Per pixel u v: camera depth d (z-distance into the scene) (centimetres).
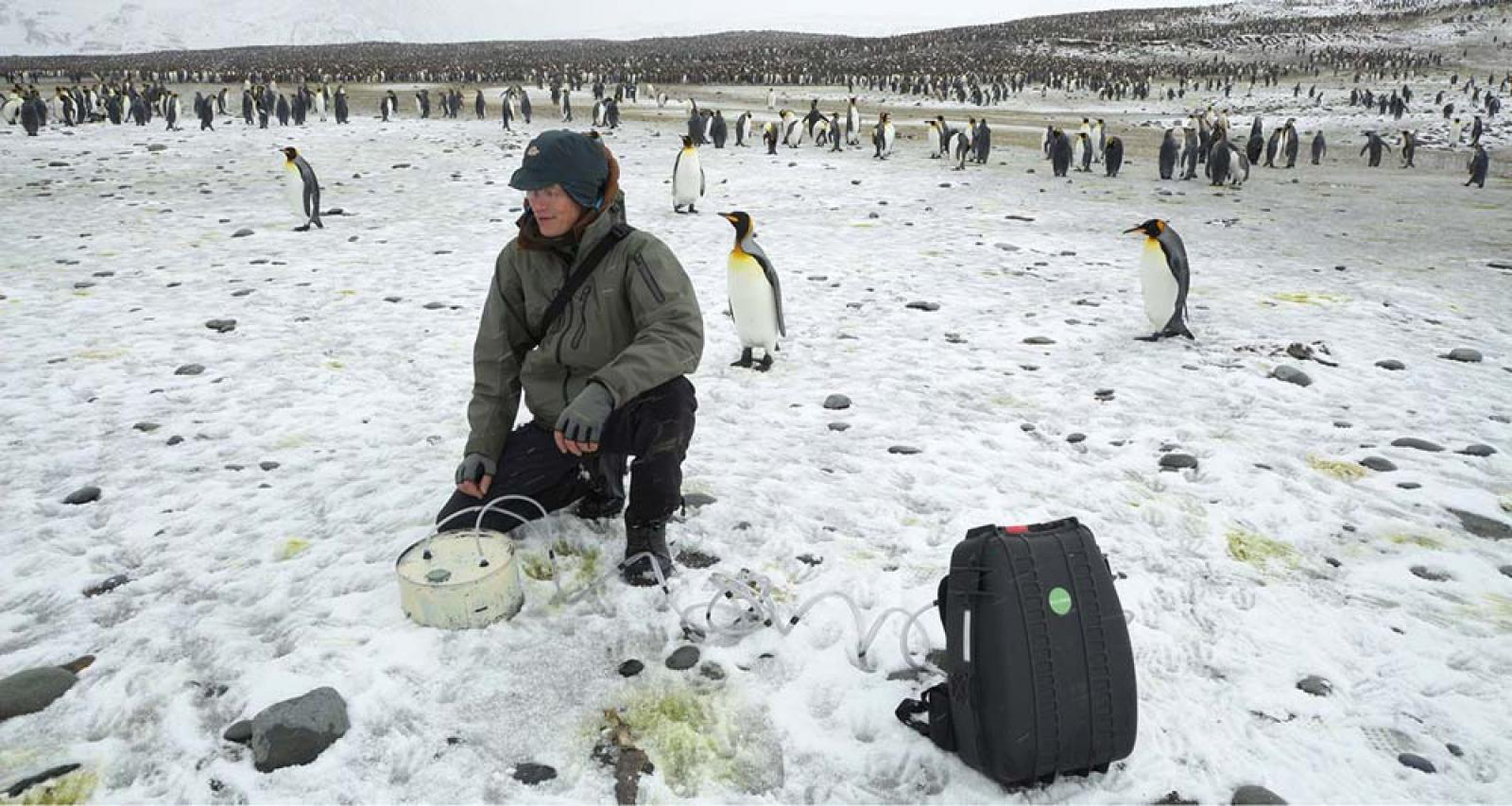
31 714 248
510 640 280
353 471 421
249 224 1167
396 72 6762
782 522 369
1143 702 259
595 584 310
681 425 298
